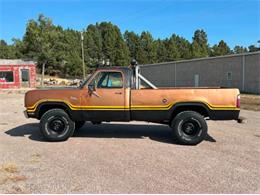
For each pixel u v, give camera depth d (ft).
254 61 115.55
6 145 28.12
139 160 23.24
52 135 29.58
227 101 28.66
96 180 18.99
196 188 17.80
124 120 29.99
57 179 19.15
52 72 278.26
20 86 144.56
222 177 19.65
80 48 315.37
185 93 29.01
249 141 29.94
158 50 352.69
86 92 29.86
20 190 17.37
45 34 194.80
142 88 31.01
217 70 138.31
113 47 327.06
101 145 28.04
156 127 37.29
